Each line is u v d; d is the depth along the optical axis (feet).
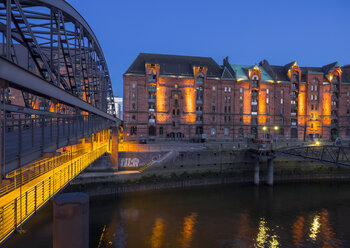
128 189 104.37
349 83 196.95
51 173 44.52
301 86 192.85
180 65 183.32
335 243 67.31
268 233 72.08
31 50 46.73
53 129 66.64
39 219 73.82
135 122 165.48
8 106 57.88
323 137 192.44
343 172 137.18
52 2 46.70
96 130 70.49
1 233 24.71
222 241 66.69
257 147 122.72
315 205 95.86
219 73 188.75
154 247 62.69
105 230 70.95
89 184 98.32
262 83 187.21
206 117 175.83
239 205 93.97
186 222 77.66
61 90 40.09
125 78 165.89
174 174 115.55
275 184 123.95
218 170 123.54
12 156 30.45
